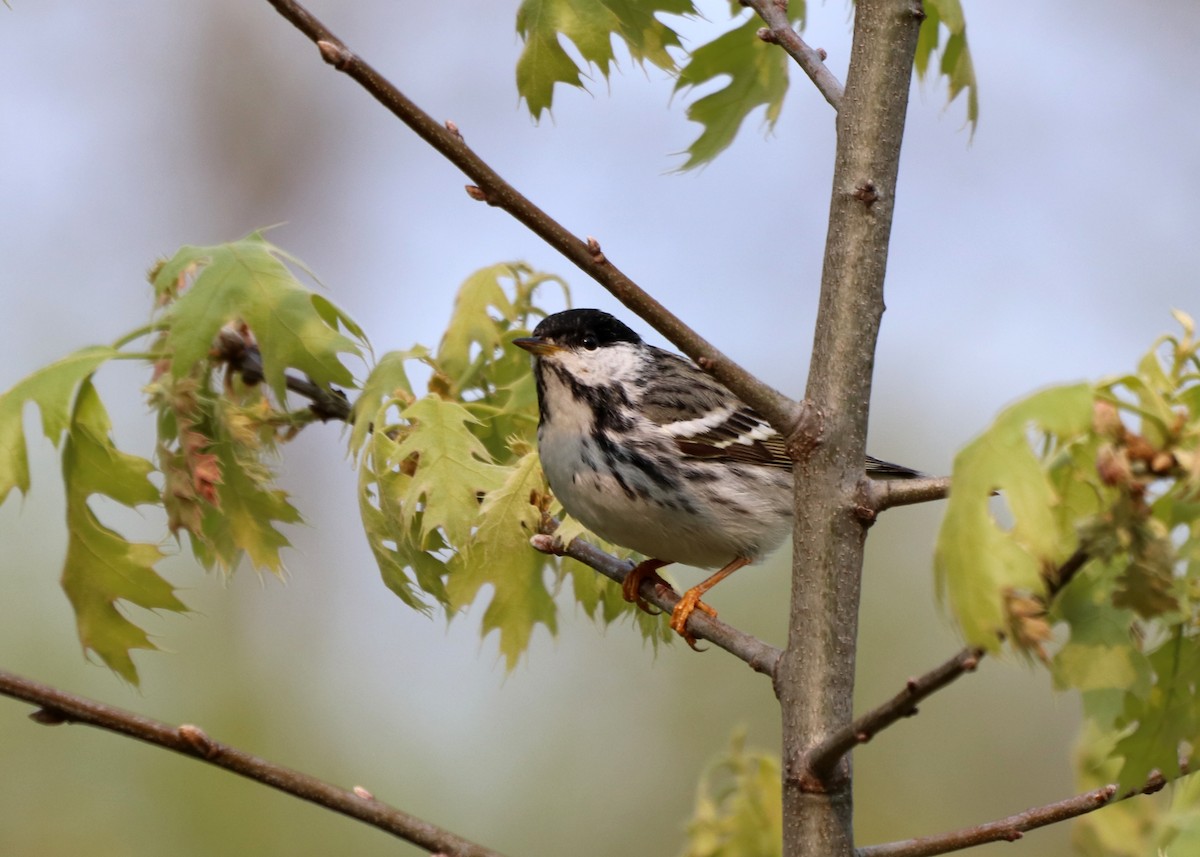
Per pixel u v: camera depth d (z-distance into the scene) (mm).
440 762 18078
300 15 6562
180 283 9234
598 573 9906
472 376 10680
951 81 9102
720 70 10219
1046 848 18297
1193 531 5562
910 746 18938
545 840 17984
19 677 6512
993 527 4887
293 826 16609
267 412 9617
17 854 15664
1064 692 5785
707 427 11273
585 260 6699
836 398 7047
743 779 10055
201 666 17391
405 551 8891
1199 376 5906
